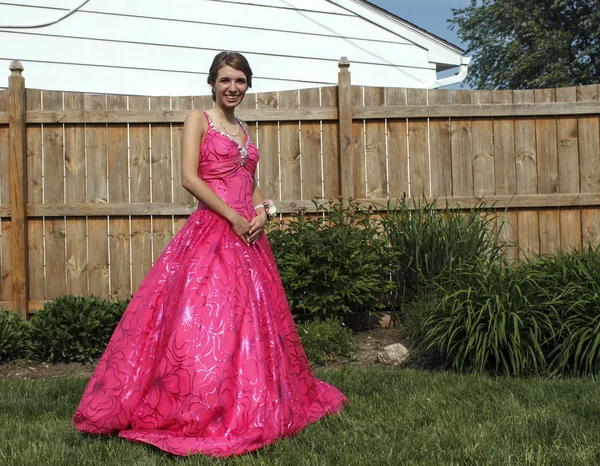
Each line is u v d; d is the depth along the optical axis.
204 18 7.70
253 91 7.93
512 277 4.66
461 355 4.51
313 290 5.45
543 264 5.05
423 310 5.08
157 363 2.84
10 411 3.48
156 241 6.14
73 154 6.11
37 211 6.03
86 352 5.05
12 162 5.96
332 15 8.23
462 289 4.77
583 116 6.16
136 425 2.81
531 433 2.89
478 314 4.48
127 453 2.65
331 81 8.24
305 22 8.12
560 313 4.51
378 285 5.80
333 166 6.20
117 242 6.11
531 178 6.16
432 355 4.81
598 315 4.31
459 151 6.18
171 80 7.58
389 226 5.87
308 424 3.00
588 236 6.14
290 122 6.18
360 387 3.87
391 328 5.84
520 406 3.38
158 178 6.14
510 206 6.12
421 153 6.18
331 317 5.55
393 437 2.87
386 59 8.45
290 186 6.18
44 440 2.90
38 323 5.06
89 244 6.11
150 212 6.09
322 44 8.20
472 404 3.40
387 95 6.17
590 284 4.56
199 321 2.84
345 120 6.07
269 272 3.19
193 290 2.90
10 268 6.05
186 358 2.78
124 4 7.40
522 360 4.22
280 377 2.92
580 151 6.16
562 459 2.53
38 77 7.08
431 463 2.53
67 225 6.09
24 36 7.03
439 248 5.54
